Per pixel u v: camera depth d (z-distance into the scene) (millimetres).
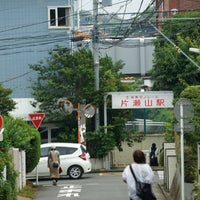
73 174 59375
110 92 72062
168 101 72125
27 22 76500
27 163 51750
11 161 37469
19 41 75875
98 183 53688
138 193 25344
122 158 77500
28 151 51375
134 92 72375
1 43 76000
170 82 75188
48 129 74125
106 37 80000
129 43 96812
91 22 78125
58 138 72812
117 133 74250
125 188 48781
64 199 42281
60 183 54531
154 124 81250
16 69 76000
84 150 60562
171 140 61094
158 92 72250
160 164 67188
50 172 52781
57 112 72438
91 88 71312
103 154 72750
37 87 72688
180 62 73875
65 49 72500
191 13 77188
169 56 74188
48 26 76188
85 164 59656
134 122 80750
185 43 72938
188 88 42438
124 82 77938
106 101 72250
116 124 73500
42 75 72438
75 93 71500
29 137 48312
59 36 75875
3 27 76438
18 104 73500
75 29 78000
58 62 72188
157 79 76125
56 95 72062
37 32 76375
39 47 75812
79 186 50781
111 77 72875
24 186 48406
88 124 73375
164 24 76875
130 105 72312
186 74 73375
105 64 75188
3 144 36281
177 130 34125
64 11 76750
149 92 72312
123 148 77625
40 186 51688
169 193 44062
